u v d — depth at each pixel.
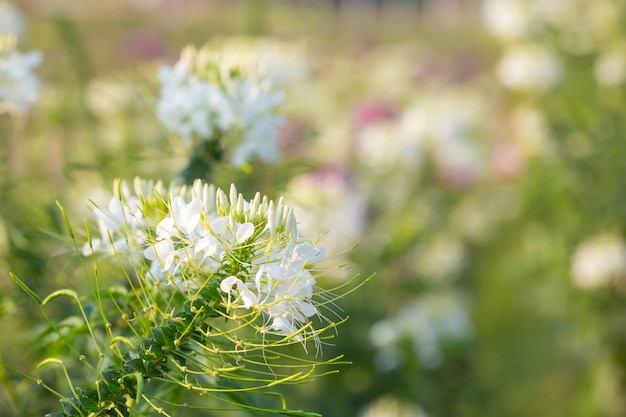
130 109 3.01
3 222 2.84
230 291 1.61
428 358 4.86
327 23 14.37
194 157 2.60
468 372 5.62
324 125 6.38
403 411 4.27
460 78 8.83
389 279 4.87
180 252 1.64
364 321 4.69
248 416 2.73
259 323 2.35
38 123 3.71
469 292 6.83
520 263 6.34
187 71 2.59
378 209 5.63
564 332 5.88
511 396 5.74
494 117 7.80
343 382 4.64
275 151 2.64
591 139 5.83
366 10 19.62
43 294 2.77
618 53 5.86
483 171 7.04
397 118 6.30
